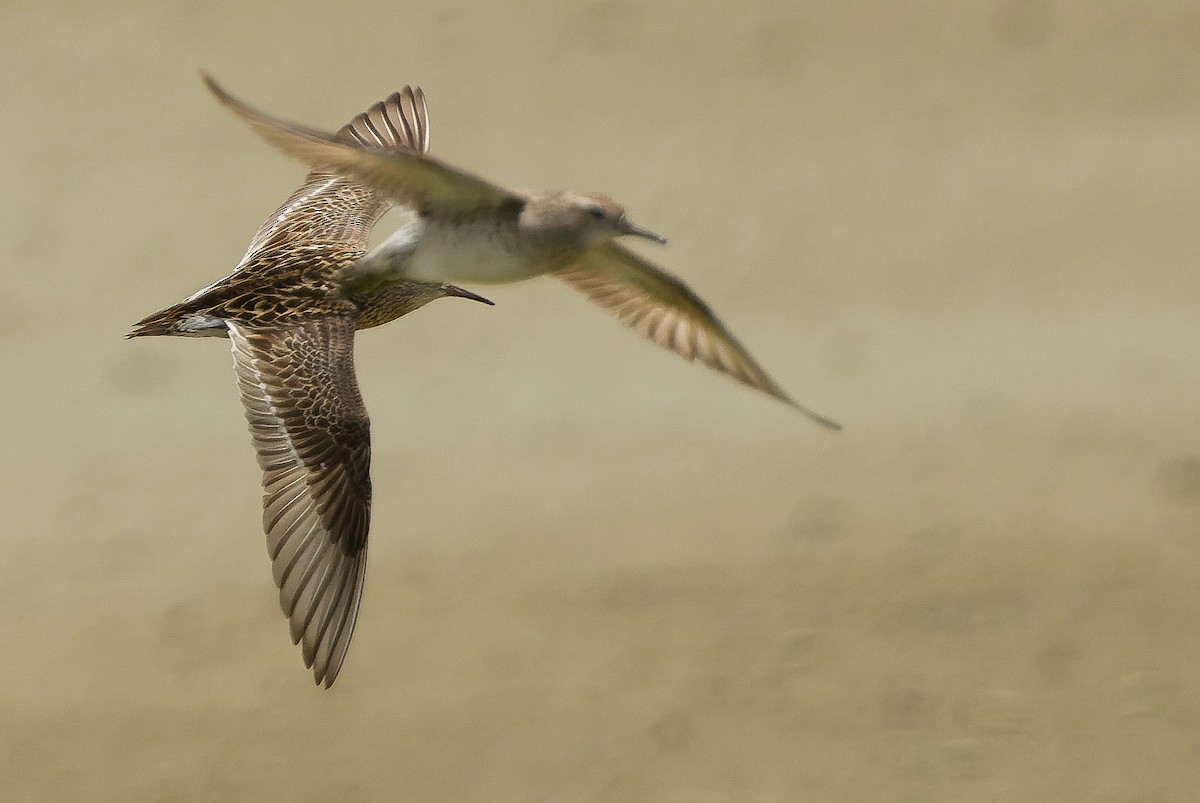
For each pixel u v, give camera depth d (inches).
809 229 844.0
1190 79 933.8
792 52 968.3
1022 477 654.5
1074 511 633.6
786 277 813.9
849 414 706.8
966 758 533.3
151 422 735.7
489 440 705.0
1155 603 584.7
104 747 560.4
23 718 573.9
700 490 661.3
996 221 840.3
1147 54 952.3
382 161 307.9
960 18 981.8
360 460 331.6
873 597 596.4
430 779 538.6
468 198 324.8
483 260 331.0
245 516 668.7
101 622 614.9
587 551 628.4
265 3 1033.5
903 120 919.7
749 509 647.8
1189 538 612.1
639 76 959.0
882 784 527.8
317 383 331.9
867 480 660.7
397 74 966.4
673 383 743.7
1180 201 843.4
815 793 524.4
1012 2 988.6
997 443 676.7
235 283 346.3
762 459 680.4
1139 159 877.8
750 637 581.6
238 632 605.0
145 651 600.1
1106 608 584.4
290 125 287.6
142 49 1002.1
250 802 537.0
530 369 758.5
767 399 724.7
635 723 552.1
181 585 631.2
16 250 860.6
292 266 349.4
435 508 658.8
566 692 565.0
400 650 587.2
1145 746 533.3
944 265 813.9
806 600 596.7
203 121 948.6
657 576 611.8
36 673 593.0
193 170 912.3
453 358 768.3
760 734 545.6
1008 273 804.0
